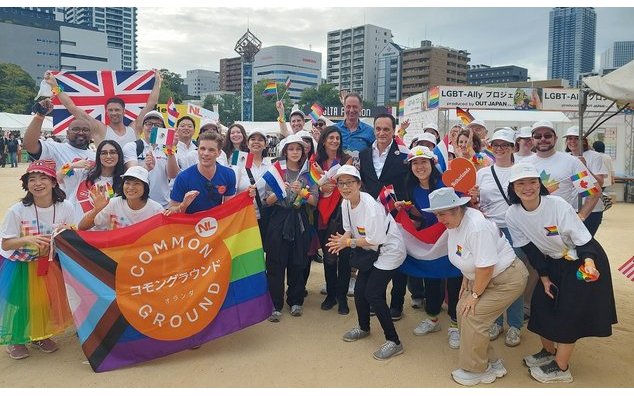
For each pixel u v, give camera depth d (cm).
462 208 439
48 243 469
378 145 604
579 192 521
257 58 12188
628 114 1873
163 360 479
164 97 6844
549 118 2095
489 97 2247
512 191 444
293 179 598
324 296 682
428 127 824
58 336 539
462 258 439
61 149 609
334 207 596
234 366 468
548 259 443
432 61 12338
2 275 469
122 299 468
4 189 1869
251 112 7394
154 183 614
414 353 499
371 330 560
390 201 544
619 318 593
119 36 17812
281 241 580
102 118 786
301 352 500
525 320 581
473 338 428
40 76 11919
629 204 1694
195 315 491
